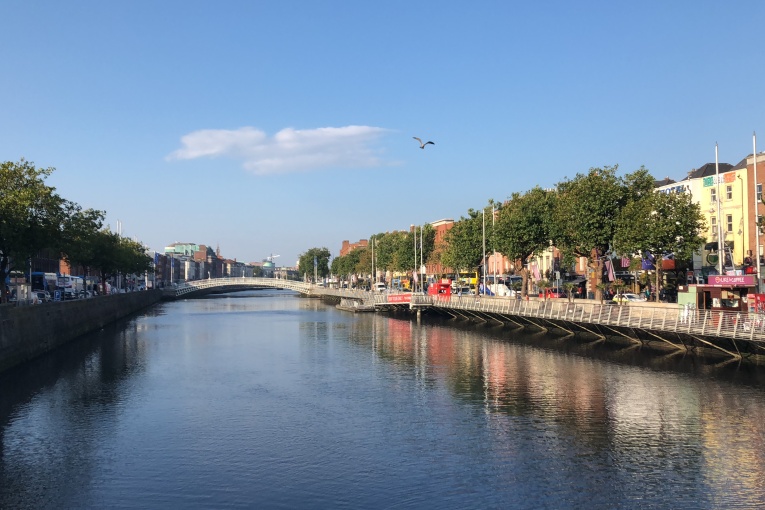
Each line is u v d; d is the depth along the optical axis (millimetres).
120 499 22125
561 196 68000
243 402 36406
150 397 37906
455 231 101000
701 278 68125
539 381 41219
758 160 65438
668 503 21078
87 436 29469
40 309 55406
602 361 48812
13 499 22141
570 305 60469
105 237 105562
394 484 23172
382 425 31016
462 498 21797
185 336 73875
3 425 31453
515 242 78125
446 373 45312
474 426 30531
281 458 26188
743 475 23406
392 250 156000
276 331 80062
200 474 24438
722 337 41156
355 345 63750
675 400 34594
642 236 56656
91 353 57812
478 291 99562
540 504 21203
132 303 118812
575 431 29391
